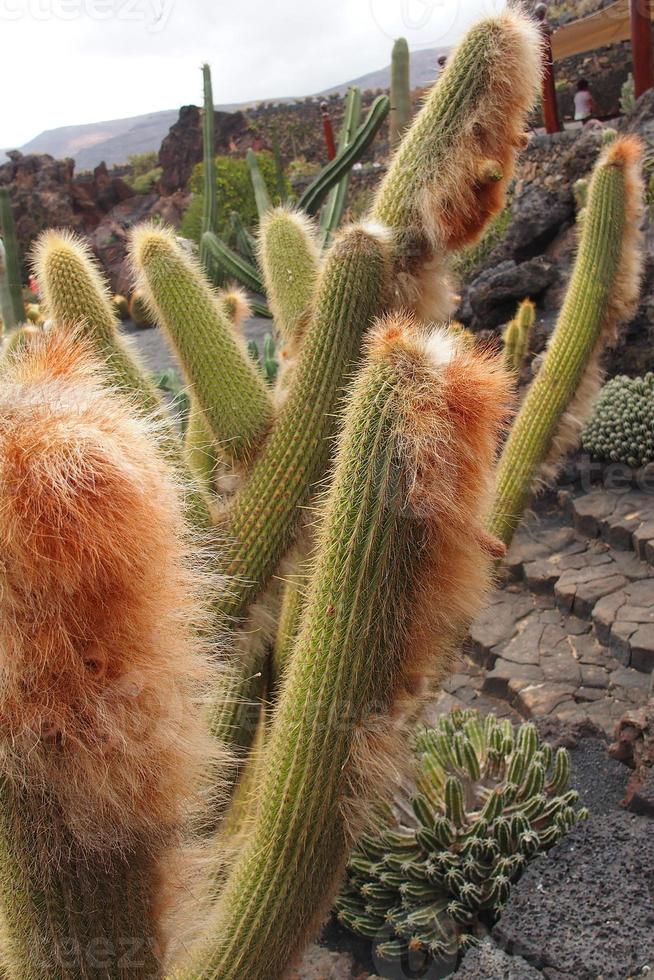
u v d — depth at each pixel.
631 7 4.79
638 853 1.91
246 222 6.75
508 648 2.80
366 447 1.12
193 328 1.56
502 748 2.16
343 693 1.17
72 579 0.73
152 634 0.82
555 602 2.96
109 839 0.87
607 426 3.42
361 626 1.16
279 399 1.58
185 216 6.88
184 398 2.20
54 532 0.72
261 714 1.51
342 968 1.96
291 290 1.76
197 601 0.98
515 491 2.08
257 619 1.53
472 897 1.91
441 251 1.51
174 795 0.92
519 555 3.22
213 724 1.41
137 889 0.96
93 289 1.54
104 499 0.74
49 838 0.87
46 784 0.83
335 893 1.26
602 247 2.04
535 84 1.50
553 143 5.05
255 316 5.32
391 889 2.01
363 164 7.21
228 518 1.51
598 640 2.76
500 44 1.47
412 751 1.25
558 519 3.47
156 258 1.58
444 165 1.48
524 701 2.58
